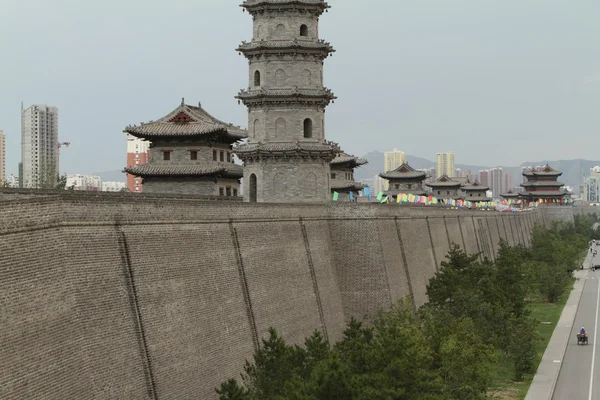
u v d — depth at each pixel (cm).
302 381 11781
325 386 11112
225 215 15438
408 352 12862
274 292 16875
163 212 13275
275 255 17312
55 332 10238
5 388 9169
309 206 19700
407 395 12175
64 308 10531
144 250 12638
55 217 10662
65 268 10719
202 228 14500
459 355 15950
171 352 12794
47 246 10388
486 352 17025
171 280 13212
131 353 11825
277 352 12900
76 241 11081
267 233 17112
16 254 9706
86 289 11100
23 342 9600
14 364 9381
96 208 11575
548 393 19675
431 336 16600
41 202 10350
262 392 12494
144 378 11994
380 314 19150
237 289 15400
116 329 11594
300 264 18575
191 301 13688
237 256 15638
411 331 15838
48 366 9981
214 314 14350
